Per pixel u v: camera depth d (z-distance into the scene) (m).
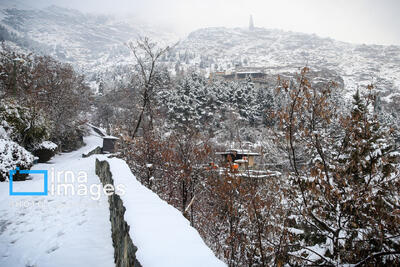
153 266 2.05
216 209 9.36
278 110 6.05
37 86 33.81
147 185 11.23
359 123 5.53
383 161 5.10
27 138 24.73
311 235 6.04
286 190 6.13
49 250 4.76
